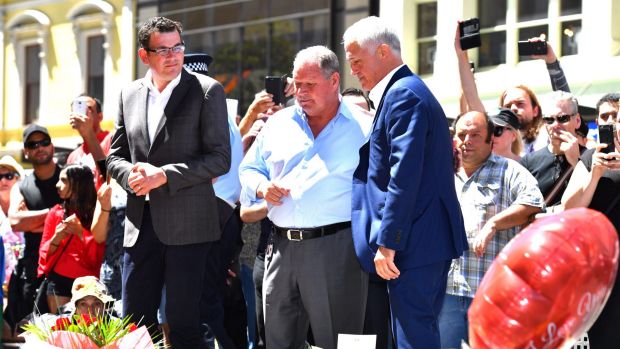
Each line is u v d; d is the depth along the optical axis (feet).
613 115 20.66
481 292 7.61
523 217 18.49
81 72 59.16
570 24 35.65
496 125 20.92
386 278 15.67
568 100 19.85
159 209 18.02
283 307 17.81
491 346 7.58
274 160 17.79
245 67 47.78
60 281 23.71
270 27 46.37
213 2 49.32
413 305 15.74
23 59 62.85
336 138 17.52
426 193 15.78
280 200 17.33
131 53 56.03
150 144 18.13
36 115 62.08
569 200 17.78
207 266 20.12
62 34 60.39
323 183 17.33
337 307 17.37
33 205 26.40
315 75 17.26
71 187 23.73
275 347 17.98
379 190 16.01
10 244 26.32
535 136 23.24
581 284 7.32
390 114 15.75
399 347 15.85
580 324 7.47
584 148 21.02
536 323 7.40
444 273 16.20
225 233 20.88
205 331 19.86
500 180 18.99
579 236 7.34
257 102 22.98
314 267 17.29
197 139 18.10
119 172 18.28
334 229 17.33
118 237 22.84
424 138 15.56
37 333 14.58
